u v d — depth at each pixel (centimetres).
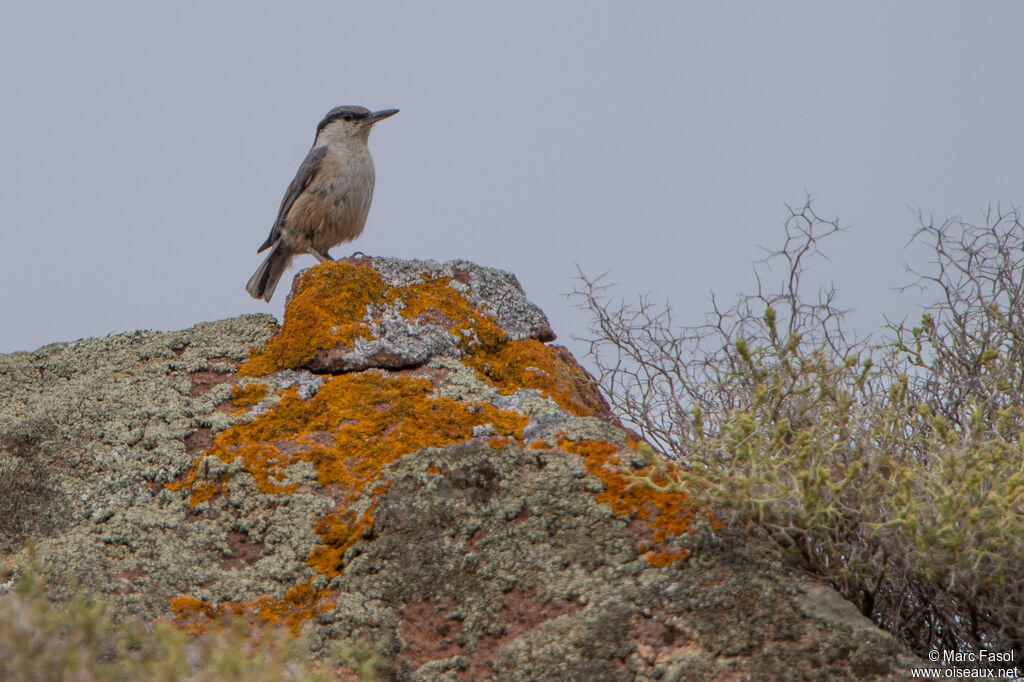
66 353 1129
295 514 894
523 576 806
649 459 802
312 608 816
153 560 844
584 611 771
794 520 776
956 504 700
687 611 753
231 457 961
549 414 995
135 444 977
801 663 707
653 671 720
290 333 1116
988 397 859
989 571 738
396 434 973
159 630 675
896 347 909
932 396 894
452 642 777
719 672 710
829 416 806
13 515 880
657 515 826
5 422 994
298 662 748
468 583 810
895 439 785
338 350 1097
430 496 884
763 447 802
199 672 711
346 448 966
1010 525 706
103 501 909
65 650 673
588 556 808
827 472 723
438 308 1177
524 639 762
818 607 743
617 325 956
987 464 730
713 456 821
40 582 730
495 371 1108
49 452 953
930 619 808
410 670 761
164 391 1052
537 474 891
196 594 820
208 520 898
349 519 881
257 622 802
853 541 795
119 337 1152
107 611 768
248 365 1100
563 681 724
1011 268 930
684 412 902
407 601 807
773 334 855
